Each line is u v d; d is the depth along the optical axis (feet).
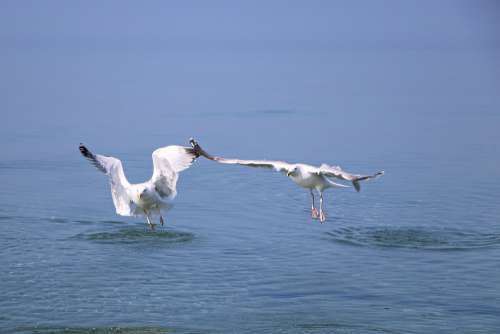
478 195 96.22
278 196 95.96
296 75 282.15
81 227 81.41
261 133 145.89
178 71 299.99
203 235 79.00
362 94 213.05
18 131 145.38
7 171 109.60
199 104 190.39
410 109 180.86
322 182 62.85
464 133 145.69
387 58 389.60
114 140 137.08
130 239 77.25
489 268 68.95
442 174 108.88
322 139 139.54
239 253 73.31
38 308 59.52
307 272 67.97
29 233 78.69
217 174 108.99
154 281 65.67
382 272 68.03
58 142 133.49
